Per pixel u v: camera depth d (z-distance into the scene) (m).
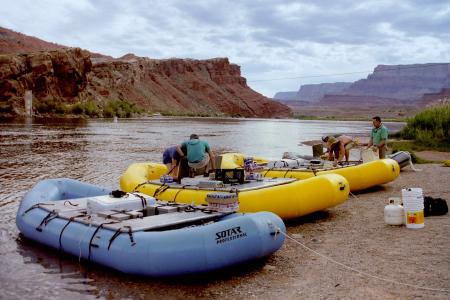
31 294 5.42
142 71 192.00
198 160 10.08
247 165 10.48
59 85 91.25
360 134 47.66
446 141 27.80
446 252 6.39
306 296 5.17
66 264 6.42
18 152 22.06
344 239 7.37
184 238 5.64
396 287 5.28
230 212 6.79
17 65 84.12
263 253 6.07
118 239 5.96
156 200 7.52
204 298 5.24
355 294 5.14
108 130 44.75
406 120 34.34
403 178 13.69
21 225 7.61
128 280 5.82
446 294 5.02
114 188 12.59
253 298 5.19
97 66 145.62
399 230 7.70
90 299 5.27
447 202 9.85
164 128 52.97
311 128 67.69
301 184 8.49
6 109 77.69
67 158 19.95
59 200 8.43
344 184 9.12
